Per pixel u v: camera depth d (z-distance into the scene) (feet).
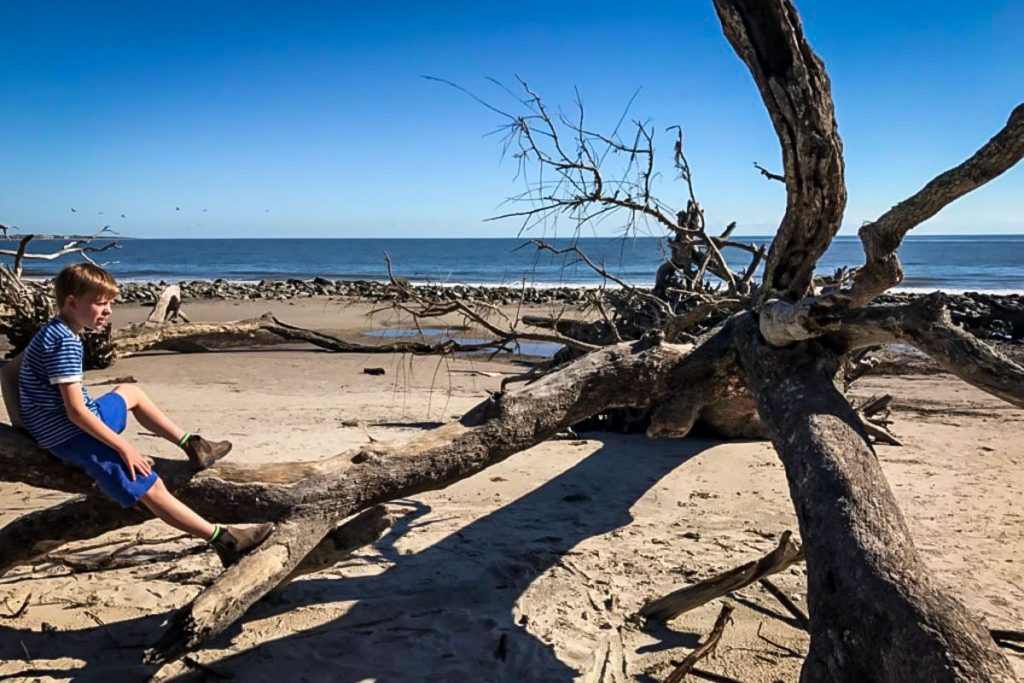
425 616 15.44
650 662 13.93
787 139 14.74
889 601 9.43
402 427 31.96
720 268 26.05
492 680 13.23
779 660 14.01
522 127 20.66
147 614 15.56
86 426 12.03
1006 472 25.72
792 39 14.01
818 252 16.20
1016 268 182.80
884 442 29.81
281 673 13.37
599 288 34.42
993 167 11.05
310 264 236.22
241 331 55.16
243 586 12.00
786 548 13.83
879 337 13.88
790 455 13.00
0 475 13.14
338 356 55.67
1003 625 15.17
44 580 17.06
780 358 15.17
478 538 19.74
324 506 13.92
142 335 51.08
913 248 326.65
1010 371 11.95
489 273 170.81
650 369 17.17
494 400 15.99
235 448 27.43
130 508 14.23
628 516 21.54
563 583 17.07
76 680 13.08
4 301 43.52
